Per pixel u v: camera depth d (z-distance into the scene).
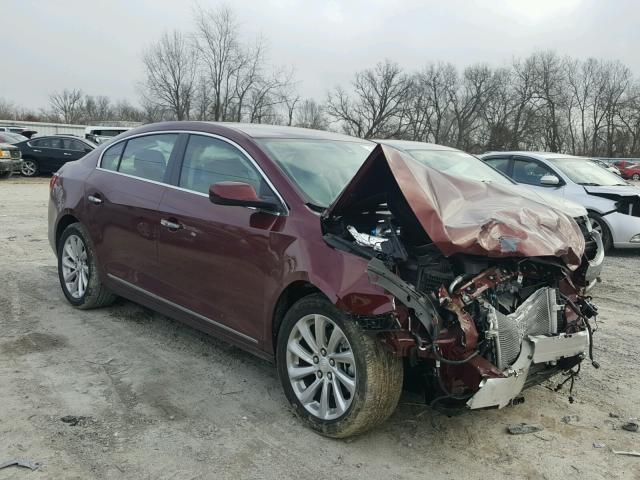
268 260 3.42
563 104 69.12
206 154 4.14
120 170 4.87
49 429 3.20
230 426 3.32
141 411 3.46
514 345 2.94
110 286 4.88
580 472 2.99
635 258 8.87
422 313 2.79
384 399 3.03
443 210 3.05
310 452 3.08
